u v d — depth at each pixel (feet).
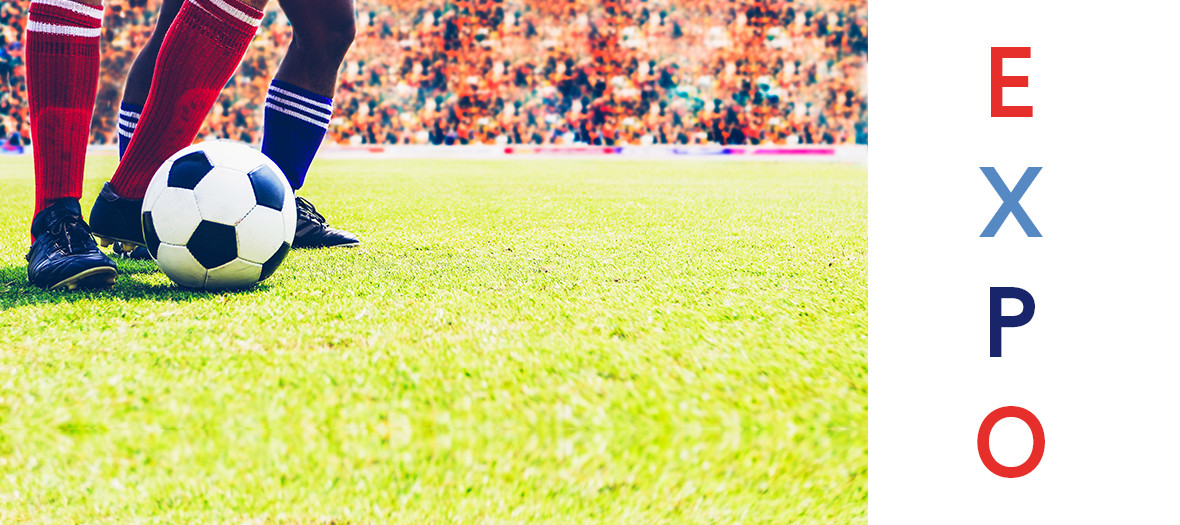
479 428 3.58
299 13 7.32
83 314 5.23
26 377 3.96
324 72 7.65
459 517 3.08
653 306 5.65
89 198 12.80
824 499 3.32
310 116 7.76
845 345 4.85
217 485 3.24
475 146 25.13
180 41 6.43
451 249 8.17
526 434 3.57
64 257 6.00
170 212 5.87
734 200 13.29
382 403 3.72
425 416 3.63
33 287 6.08
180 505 3.12
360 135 25.04
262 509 3.11
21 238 8.71
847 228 10.06
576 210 11.78
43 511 3.07
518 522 3.06
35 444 3.40
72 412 3.59
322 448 3.45
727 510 3.20
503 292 6.02
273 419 3.58
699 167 20.36
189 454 3.40
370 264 7.24
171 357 4.28
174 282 6.23
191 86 6.56
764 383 4.12
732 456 3.51
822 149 25.40
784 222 10.61
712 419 3.72
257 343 4.56
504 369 4.17
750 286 6.44
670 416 3.72
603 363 4.33
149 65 7.97
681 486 3.32
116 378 3.96
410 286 6.22
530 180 16.70
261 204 6.03
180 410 3.61
